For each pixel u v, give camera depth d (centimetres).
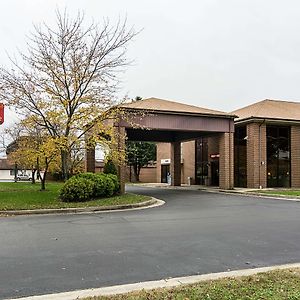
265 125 2803
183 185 3509
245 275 538
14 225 1033
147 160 4772
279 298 423
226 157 2567
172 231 920
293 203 1683
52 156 1905
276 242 789
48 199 1619
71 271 568
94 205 1480
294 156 2894
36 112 1780
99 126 1777
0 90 1669
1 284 504
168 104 2527
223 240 807
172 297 434
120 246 744
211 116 2472
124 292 465
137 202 1595
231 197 2042
